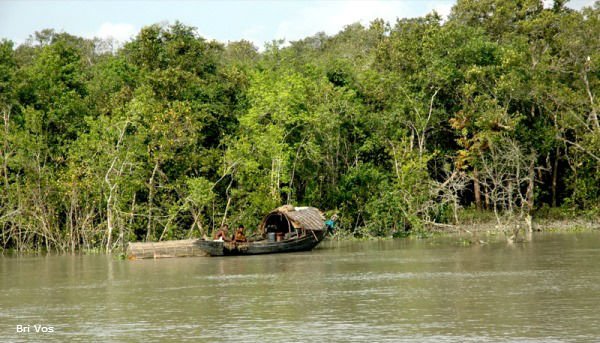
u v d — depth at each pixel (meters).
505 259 41.25
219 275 37.97
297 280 34.94
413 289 30.84
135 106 54.03
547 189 76.06
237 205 60.38
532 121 70.69
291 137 66.00
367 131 69.81
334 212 62.31
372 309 26.41
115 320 25.70
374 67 77.06
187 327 24.17
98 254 53.91
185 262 45.78
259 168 61.69
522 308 25.81
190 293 31.50
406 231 64.19
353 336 22.23
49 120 59.50
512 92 65.19
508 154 60.66
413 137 69.00
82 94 66.06
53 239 55.94
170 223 55.88
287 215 51.25
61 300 30.45
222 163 58.88
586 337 21.41
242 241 50.09
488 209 71.62
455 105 71.12
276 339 22.11
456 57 69.38
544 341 21.06
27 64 77.62
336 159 69.56
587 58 65.38
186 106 58.38
